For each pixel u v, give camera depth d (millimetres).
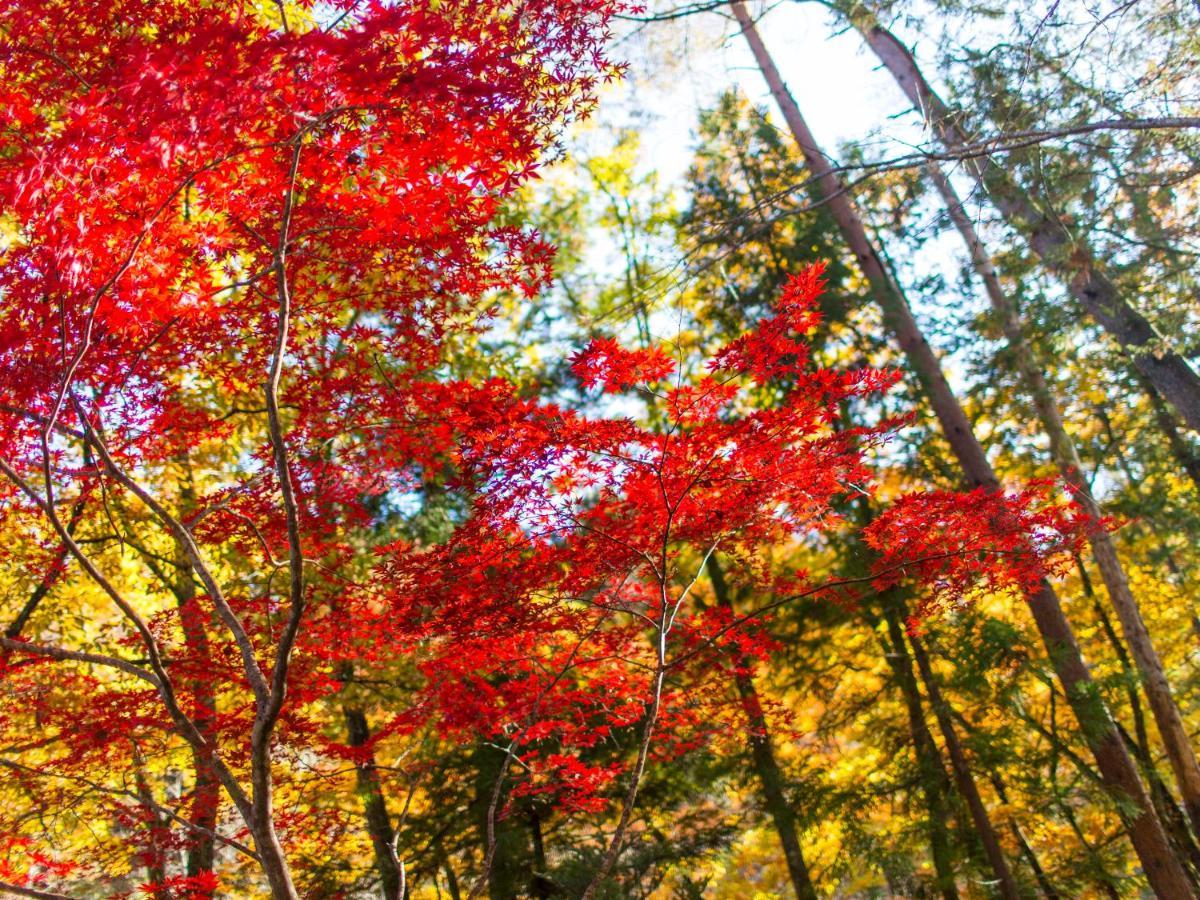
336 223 4395
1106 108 7484
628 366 4273
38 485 5707
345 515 5730
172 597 9727
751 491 4973
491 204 4602
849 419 11914
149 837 5645
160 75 2967
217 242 4219
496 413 4469
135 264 3736
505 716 5578
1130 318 9625
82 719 5309
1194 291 8750
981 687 10578
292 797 6430
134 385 4957
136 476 7695
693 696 6562
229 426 5812
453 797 10695
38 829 6387
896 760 11961
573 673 6113
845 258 13523
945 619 10828
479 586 5086
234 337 4961
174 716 3840
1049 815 11719
